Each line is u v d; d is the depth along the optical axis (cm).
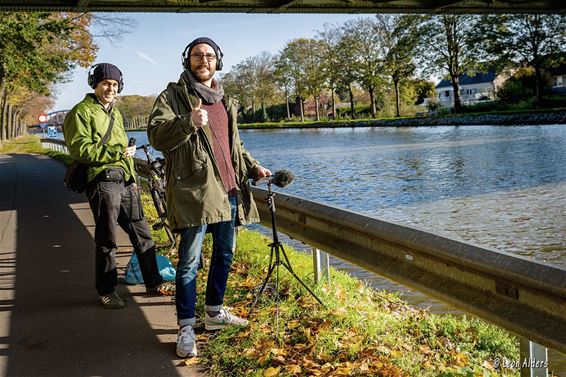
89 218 959
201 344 426
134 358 405
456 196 1452
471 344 441
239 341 422
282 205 549
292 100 10519
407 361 377
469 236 1024
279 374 363
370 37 7512
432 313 547
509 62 5556
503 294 309
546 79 6134
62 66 2980
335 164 2455
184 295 411
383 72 7338
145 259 536
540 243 944
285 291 519
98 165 490
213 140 409
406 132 4878
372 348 390
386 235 396
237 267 609
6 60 2658
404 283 384
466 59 5981
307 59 9375
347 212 451
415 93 8806
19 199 1281
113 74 489
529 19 5353
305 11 1655
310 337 411
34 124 15062
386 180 1830
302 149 3578
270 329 434
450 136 3791
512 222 1106
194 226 396
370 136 4597
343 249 457
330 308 470
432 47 6209
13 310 509
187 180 393
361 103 10725
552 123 4303
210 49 410
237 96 11225
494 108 6162
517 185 1565
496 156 2312
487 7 1883
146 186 1338
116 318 483
